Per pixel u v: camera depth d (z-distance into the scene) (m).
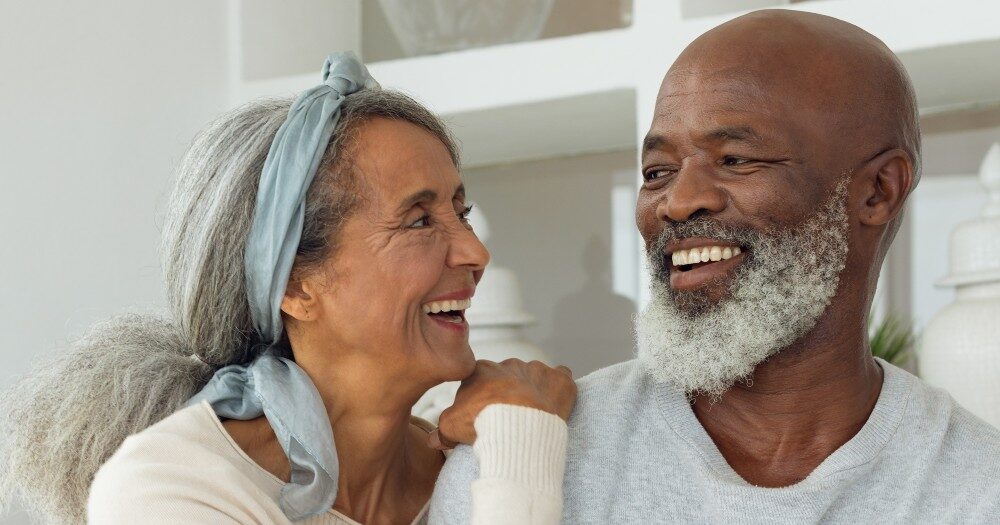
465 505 1.23
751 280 1.13
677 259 1.17
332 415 1.34
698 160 1.15
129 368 1.39
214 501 1.21
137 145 2.03
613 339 2.19
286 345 1.40
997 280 1.59
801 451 1.16
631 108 1.91
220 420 1.35
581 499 1.18
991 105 1.90
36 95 1.87
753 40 1.14
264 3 2.19
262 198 1.31
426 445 1.49
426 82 1.95
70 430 1.37
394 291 1.30
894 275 1.96
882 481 1.10
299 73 2.25
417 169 1.32
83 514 1.40
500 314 1.86
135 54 2.03
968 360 1.56
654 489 1.15
